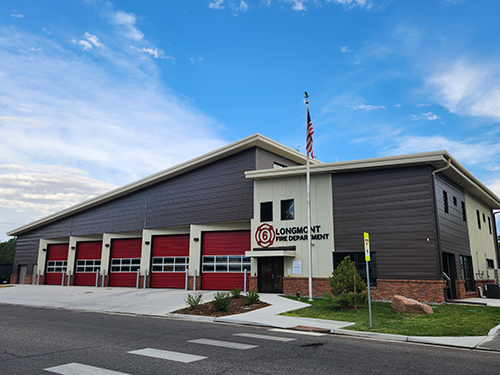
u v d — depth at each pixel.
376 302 17.72
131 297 21.39
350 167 20.34
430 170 19.00
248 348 8.57
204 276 25.92
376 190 19.94
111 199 33.00
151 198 30.03
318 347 8.92
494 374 6.75
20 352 7.95
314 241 21.08
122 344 8.93
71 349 8.29
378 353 8.38
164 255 28.91
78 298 22.05
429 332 10.93
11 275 41.12
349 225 20.30
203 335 10.38
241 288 24.58
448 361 7.71
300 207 22.05
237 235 25.47
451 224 21.25
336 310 15.11
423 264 18.12
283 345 9.05
